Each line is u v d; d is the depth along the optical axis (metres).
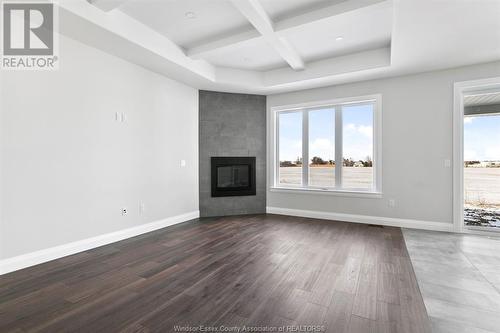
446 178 3.78
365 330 1.54
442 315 1.69
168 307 1.80
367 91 4.28
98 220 3.16
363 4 2.47
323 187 4.79
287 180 5.16
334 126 4.69
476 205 3.83
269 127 5.18
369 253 2.86
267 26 2.83
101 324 1.61
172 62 3.55
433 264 2.54
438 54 3.27
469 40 2.91
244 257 2.75
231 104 5.04
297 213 4.92
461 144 3.69
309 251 2.94
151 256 2.79
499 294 1.96
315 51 3.81
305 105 4.83
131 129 3.58
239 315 1.70
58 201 2.76
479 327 1.56
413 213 3.99
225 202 5.01
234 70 4.52
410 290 2.03
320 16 2.69
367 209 4.31
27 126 2.51
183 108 4.49
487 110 3.77
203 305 1.82
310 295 1.95
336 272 2.36
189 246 3.13
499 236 3.50
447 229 3.78
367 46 3.64
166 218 4.16
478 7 2.31
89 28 2.63
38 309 1.78
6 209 2.37
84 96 3.00
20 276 2.29
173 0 2.61
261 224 4.25
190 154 4.64
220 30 3.23
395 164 4.10
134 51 3.20
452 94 3.73
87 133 3.03
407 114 4.01
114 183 3.35
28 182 2.52
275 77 4.57
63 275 2.31
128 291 2.02
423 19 2.50
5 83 2.37
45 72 2.64
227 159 5.00
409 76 3.99
